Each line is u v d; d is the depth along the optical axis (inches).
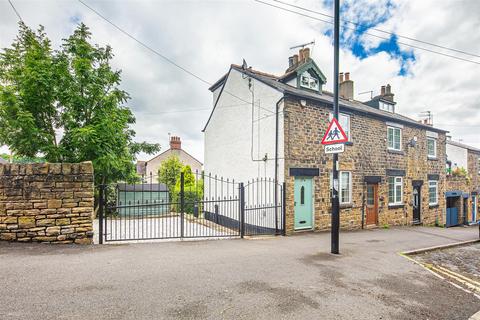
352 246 306.7
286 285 169.9
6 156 848.9
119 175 565.6
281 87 410.3
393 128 571.5
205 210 623.8
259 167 445.7
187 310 131.4
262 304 141.9
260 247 277.4
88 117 484.1
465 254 307.6
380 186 527.2
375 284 181.3
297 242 318.3
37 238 233.8
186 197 744.3
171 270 187.3
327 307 142.3
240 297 149.0
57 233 238.5
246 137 484.7
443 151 700.7
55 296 139.1
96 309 127.7
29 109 435.2
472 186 852.0
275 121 412.8
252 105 469.7
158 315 125.1
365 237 383.6
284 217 387.9
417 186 619.8
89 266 187.0
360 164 495.5
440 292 174.9
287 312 134.6
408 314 139.9
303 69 496.4
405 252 288.5
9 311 122.3
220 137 576.4
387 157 545.0
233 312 131.9
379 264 231.3
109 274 173.8
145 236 327.9
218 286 163.0
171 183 1002.7
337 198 262.1
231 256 232.4
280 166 401.1
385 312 140.4
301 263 221.1
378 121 533.6
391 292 168.9
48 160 451.5
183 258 219.0
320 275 193.0
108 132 458.0
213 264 206.4
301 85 506.0
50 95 435.2
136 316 123.2
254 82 466.3
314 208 425.7
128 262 200.5
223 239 319.6
